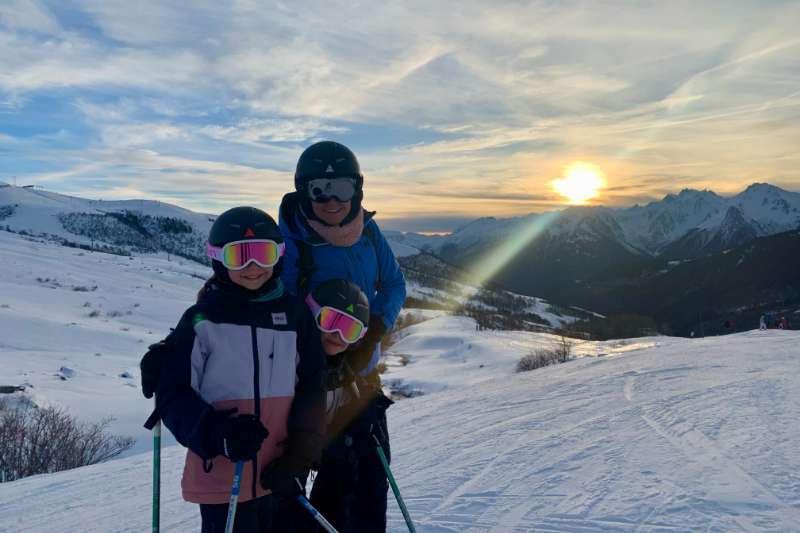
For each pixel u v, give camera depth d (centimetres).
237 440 214
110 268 7981
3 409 1351
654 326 7531
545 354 2961
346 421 297
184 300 6338
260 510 253
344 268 298
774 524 308
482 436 593
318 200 284
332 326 276
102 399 1723
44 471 1095
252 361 239
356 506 301
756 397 644
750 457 421
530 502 377
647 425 556
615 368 1069
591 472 425
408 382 2994
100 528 468
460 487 423
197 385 235
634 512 341
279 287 254
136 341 3466
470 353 4119
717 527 310
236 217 240
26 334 3119
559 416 653
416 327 6525
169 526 454
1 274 6103
